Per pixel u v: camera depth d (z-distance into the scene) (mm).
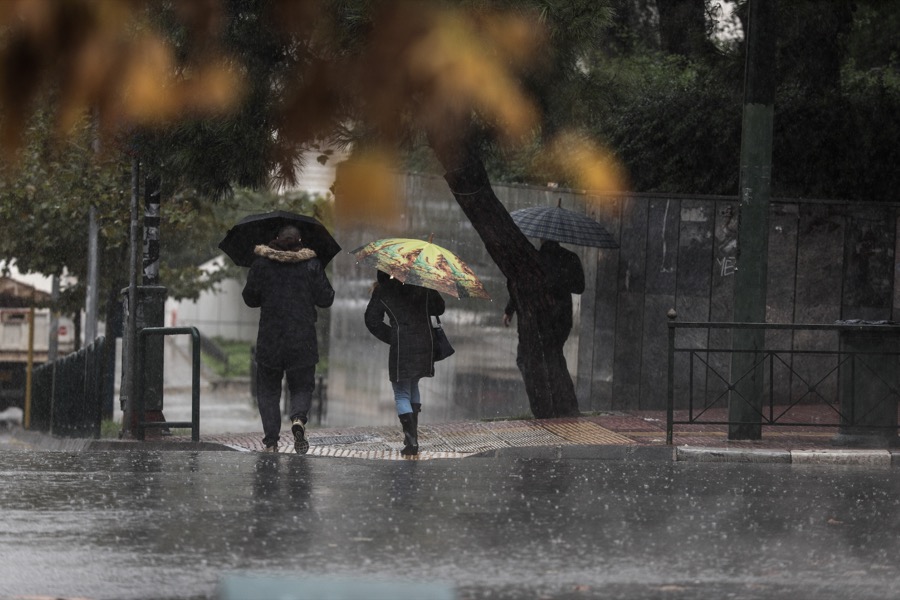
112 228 44344
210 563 11969
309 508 15391
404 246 22625
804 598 10867
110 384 52656
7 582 11070
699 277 30688
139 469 19047
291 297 23312
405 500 16203
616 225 30875
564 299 28828
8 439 46281
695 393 30812
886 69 37031
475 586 11094
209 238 53188
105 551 12516
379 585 11062
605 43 37094
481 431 25453
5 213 47531
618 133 34438
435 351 23391
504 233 27969
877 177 33000
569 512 15438
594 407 31078
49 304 58844
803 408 29297
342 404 47312
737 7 33938
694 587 11234
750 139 23078
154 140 23844
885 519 15250
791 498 16984
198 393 24625
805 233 30031
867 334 22609
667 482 18500
